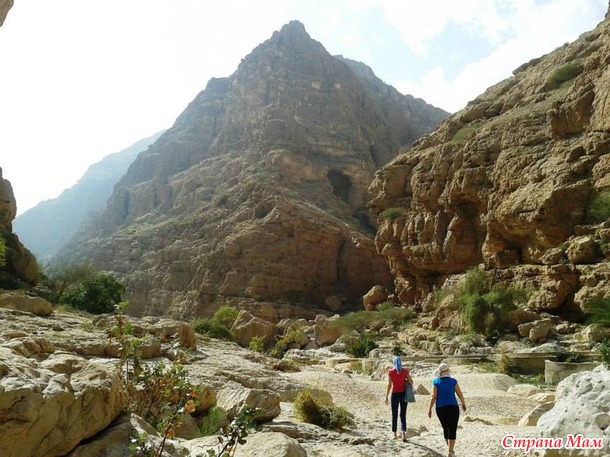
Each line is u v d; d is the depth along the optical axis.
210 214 90.31
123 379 8.75
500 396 19.00
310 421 10.97
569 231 36.06
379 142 114.75
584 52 49.25
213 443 7.59
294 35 122.75
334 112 109.69
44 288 41.81
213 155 113.50
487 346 32.56
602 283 31.47
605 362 19.77
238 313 56.22
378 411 15.78
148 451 5.39
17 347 8.56
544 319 32.44
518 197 39.91
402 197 58.56
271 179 91.06
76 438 5.57
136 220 109.00
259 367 17.58
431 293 48.47
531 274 37.59
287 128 102.38
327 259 78.00
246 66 121.94
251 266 75.75
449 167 50.41
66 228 180.38
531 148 42.34
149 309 83.94
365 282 77.12
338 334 47.72
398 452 9.38
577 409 8.42
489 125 48.03
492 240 42.00
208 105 128.88
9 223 41.66
